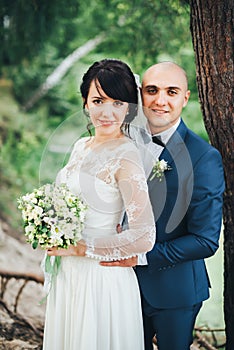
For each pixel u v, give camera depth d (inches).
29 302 187.0
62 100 366.3
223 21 126.3
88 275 109.7
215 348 159.8
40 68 359.9
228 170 131.0
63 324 113.1
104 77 107.3
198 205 110.9
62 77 363.6
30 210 105.5
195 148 113.6
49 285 114.7
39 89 365.7
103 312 109.6
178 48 255.1
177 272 116.3
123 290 111.2
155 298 116.9
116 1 283.7
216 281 207.3
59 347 113.6
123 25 303.7
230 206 132.2
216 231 111.1
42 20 245.8
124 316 111.1
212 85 129.5
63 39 326.3
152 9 231.6
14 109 361.7
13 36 265.4
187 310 117.6
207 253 111.0
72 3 245.8
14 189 308.3
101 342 110.0
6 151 341.4
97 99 108.8
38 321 175.2
